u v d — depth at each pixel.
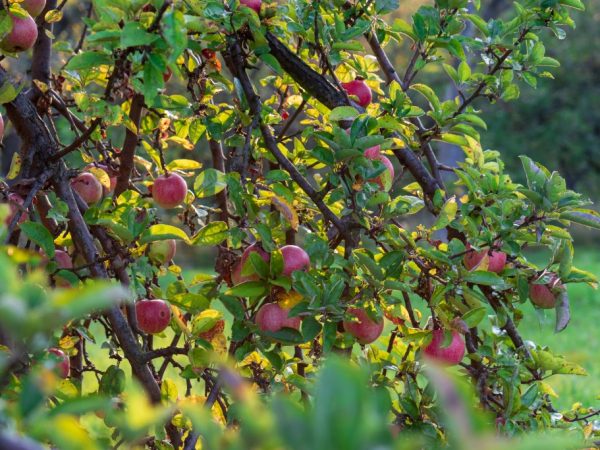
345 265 2.35
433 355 2.39
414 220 11.35
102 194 2.74
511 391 2.37
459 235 2.58
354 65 2.77
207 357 2.24
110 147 2.85
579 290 13.28
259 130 2.57
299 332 2.26
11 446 0.74
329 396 0.69
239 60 2.49
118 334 2.29
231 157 2.77
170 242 2.55
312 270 2.31
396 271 2.35
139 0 1.77
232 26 2.37
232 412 2.23
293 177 2.47
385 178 2.47
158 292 2.46
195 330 2.25
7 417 0.91
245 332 2.33
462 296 2.39
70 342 2.42
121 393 2.50
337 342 2.46
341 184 2.35
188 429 2.47
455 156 16.22
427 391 2.38
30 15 2.44
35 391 0.91
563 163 20.59
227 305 2.32
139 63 1.86
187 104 2.54
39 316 0.79
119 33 1.80
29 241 2.62
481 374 2.44
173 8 1.79
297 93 3.01
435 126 2.71
